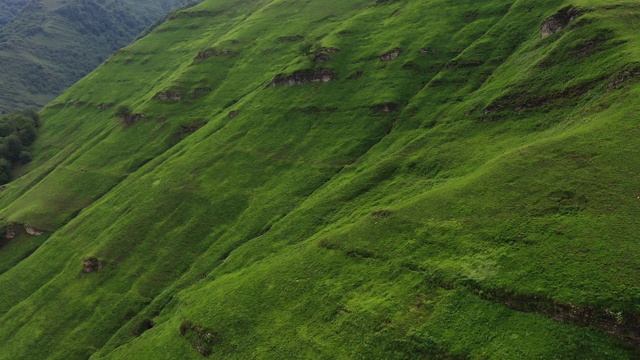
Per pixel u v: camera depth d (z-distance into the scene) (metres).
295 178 106.88
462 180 64.31
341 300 53.22
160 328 74.19
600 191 46.88
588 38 78.88
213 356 56.97
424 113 105.50
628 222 42.03
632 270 37.44
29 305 100.19
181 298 81.31
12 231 131.88
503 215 51.12
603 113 61.16
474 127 85.94
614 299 36.00
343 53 144.12
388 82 124.25
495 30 119.56
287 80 142.38
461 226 53.12
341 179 96.38
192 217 107.88
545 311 38.91
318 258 63.34
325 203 87.38
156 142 157.25
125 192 128.62
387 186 82.00
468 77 110.06
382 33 148.00
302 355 49.16
